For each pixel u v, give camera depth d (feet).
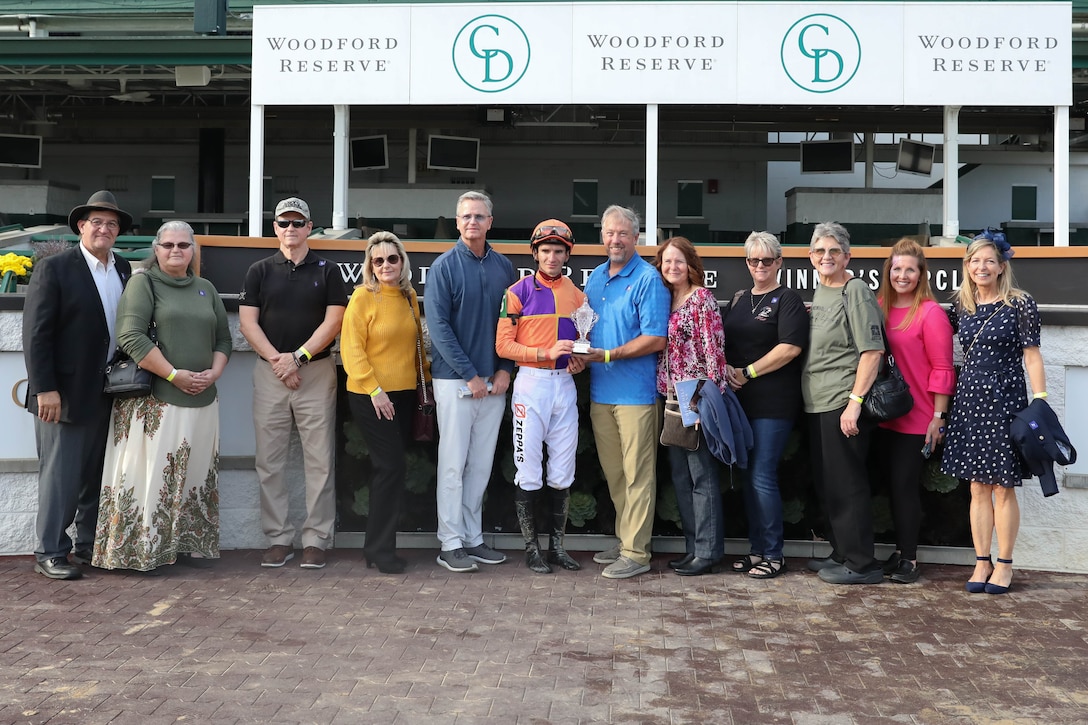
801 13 33.14
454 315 18.72
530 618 15.92
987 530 17.98
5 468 20.36
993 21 32.86
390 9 33.55
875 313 17.84
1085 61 40.68
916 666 13.84
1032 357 17.61
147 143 70.90
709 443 17.85
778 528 18.83
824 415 18.37
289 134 68.39
